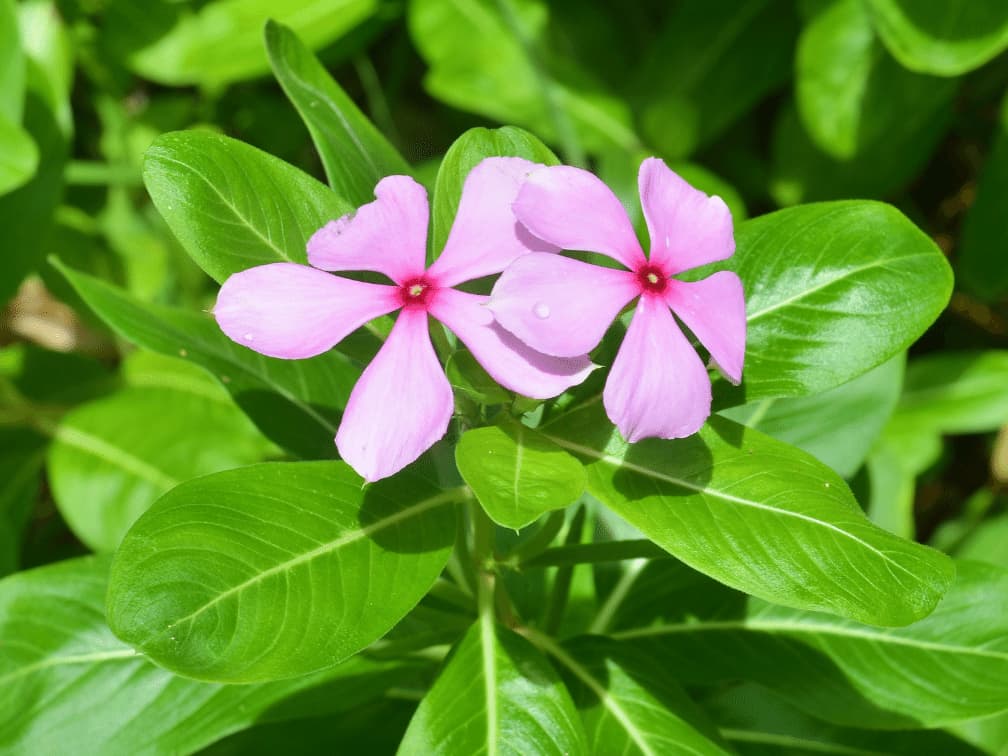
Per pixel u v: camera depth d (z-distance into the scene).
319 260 0.27
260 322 0.27
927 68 0.42
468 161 0.29
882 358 0.29
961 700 0.32
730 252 0.28
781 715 0.37
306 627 0.27
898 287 0.30
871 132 0.49
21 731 0.33
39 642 0.33
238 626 0.27
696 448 0.29
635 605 0.35
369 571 0.28
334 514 0.29
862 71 0.48
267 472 0.29
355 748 0.35
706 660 0.34
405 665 0.33
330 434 0.34
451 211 0.29
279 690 0.32
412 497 0.29
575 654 0.32
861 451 0.36
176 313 0.35
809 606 0.27
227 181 0.29
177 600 0.27
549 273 0.26
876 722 0.33
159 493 0.42
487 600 0.31
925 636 0.33
